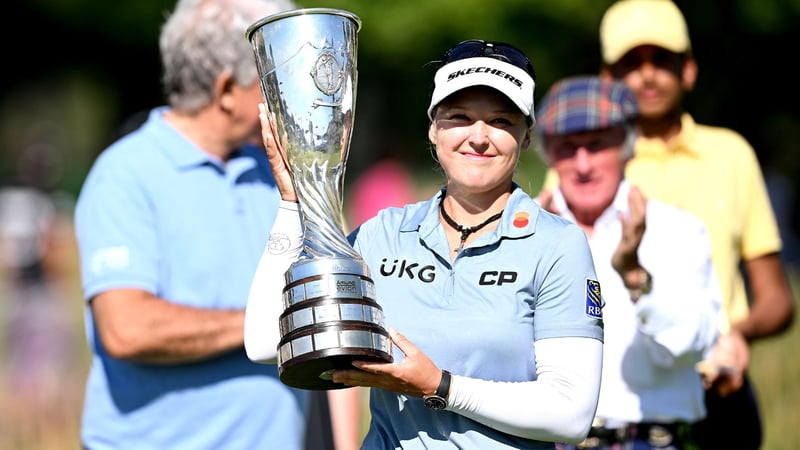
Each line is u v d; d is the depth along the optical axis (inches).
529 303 462.0
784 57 2827.3
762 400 1104.8
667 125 737.6
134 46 3435.0
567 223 472.4
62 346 1593.3
